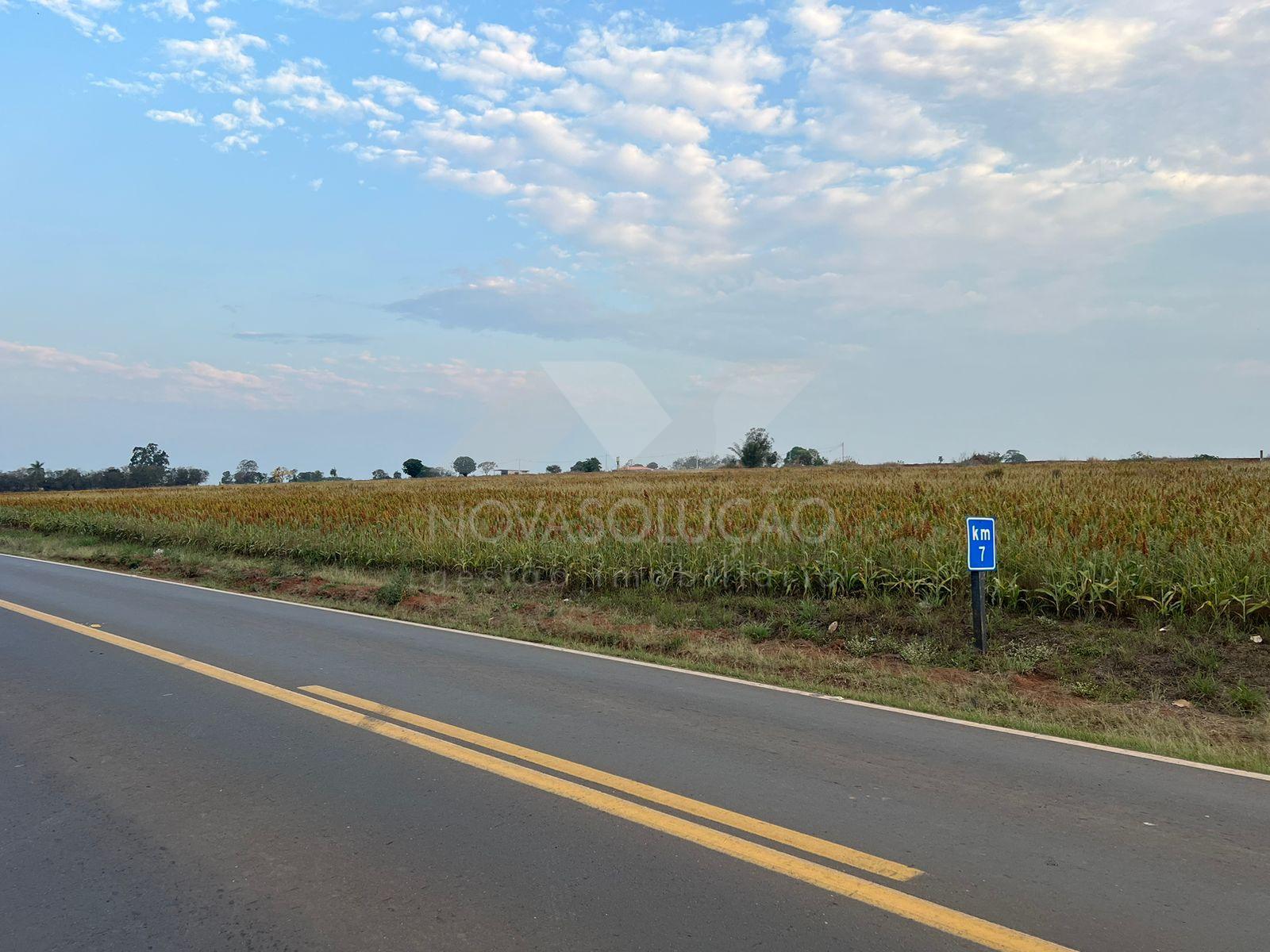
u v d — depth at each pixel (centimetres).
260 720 631
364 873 388
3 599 1316
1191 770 546
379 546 1820
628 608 1259
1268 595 897
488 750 563
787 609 1155
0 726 618
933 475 2923
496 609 1273
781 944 325
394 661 862
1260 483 1839
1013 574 1073
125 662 834
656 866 394
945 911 352
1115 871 390
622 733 610
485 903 359
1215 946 324
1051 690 820
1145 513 1302
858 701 736
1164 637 902
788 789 496
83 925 344
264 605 1291
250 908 356
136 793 488
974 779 520
